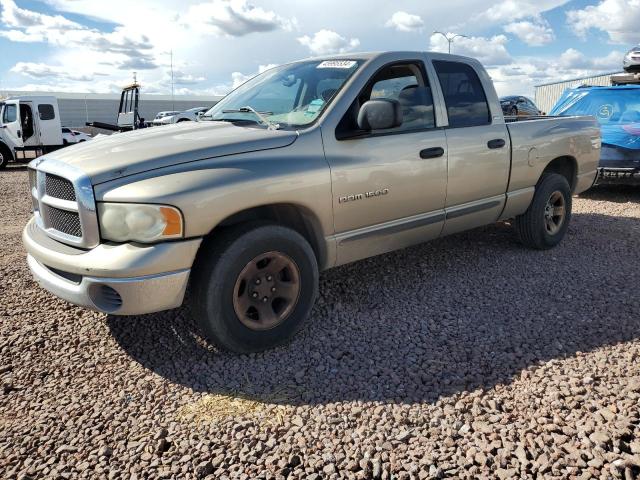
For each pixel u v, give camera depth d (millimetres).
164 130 3727
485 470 2311
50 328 3750
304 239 3451
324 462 2387
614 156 8000
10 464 2416
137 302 2920
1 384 3062
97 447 2527
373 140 3812
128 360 3338
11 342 3537
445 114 4355
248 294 3289
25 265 5145
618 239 5949
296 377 3107
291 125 3670
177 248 2934
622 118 8969
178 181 2961
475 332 3656
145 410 2814
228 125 3797
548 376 3043
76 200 3002
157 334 3662
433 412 2740
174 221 2906
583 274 4773
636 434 2500
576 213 7445
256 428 2641
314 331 3705
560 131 5414
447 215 4445
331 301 4203
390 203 3953
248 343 3297
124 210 2893
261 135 3404
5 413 2803
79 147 3504
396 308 4074
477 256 5336
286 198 3324
